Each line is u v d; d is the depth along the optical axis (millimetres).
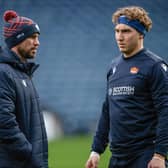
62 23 77812
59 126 60438
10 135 16078
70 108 65562
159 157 16688
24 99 16766
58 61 72375
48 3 80438
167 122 16781
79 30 77125
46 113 60844
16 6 79625
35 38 17344
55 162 38656
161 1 83438
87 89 68688
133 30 17281
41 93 67938
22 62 17031
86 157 41094
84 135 59625
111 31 77188
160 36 78438
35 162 16656
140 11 17359
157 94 16969
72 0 80875
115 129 17562
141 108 17203
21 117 16672
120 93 17469
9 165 16297
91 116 64625
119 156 17500
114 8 80875
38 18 78562
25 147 16234
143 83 17156
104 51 74562
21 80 16828
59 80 69688
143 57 17391
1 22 74500
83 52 74375
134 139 17203
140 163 17125
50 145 49250
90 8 80188
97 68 71938
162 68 17078
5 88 16312
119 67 17734
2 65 16625
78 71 71312
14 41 17047
